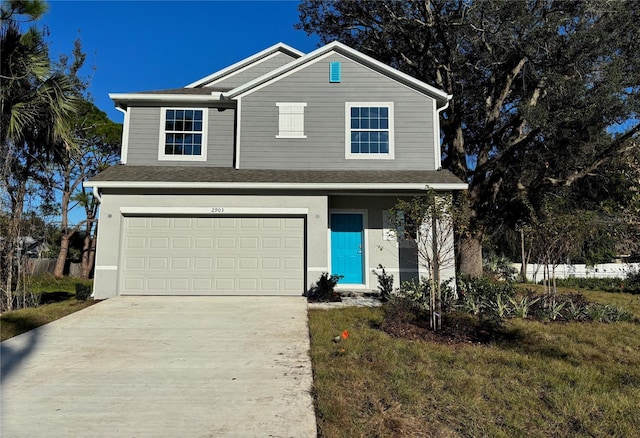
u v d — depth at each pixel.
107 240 10.52
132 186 10.45
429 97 12.27
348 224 11.96
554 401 4.38
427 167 12.00
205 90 14.02
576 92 13.06
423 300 8.85
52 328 7.33
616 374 5.26
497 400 4.43
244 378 4.98
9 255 9.61
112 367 5.37
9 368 5.32
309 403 4.28
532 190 15.80
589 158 15.08
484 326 7.43
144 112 12.38
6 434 3.61
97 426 3.77
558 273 20.98
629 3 12.70
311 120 12.11
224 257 10.85
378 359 5.57
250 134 12.02
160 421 3.87
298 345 6.33
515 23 13.52
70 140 10.87
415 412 4.10
